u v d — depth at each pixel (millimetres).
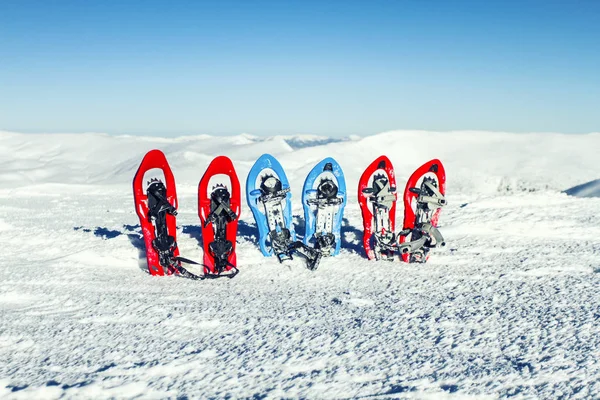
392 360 3871
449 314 5074
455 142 124750
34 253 8898
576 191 62531
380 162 8461
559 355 3816
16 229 11133
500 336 4328
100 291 6473
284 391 3379
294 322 4961
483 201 14133
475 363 3752
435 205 8227
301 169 41094
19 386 3574
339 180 8711
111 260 8320
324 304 5652
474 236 9742
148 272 7680
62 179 80188
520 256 8000
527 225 10555
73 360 4070
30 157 104062
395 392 3311
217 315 5277
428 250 7891
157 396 3361
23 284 6820
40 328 4957
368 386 3420
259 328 4793
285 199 8688
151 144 102125
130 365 3910
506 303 5414
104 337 4648
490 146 120875
